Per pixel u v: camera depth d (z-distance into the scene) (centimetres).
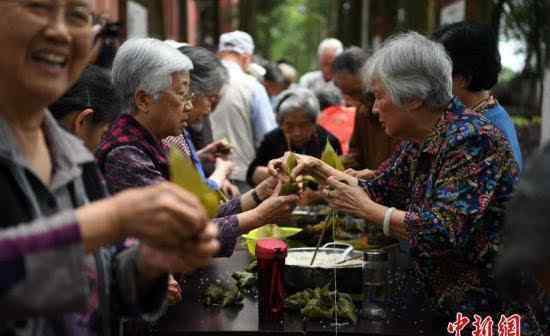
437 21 876
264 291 228
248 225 249
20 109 125
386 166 289
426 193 229
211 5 1848
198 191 149
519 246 115
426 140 231
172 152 149
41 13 117
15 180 118
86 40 126
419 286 271
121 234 106
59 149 133
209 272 290
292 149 430
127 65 246
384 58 230
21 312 102
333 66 445
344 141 561
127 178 239
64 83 125
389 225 232
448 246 219
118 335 157
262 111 519
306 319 231
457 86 295
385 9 1236
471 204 217
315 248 280
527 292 124
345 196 241
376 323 229
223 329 220
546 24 586
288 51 2867
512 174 222
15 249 100
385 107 233
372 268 234
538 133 595
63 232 102
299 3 2812
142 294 146
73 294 103
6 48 117
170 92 246
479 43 290
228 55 570
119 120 248
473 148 220
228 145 398
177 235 106
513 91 634
